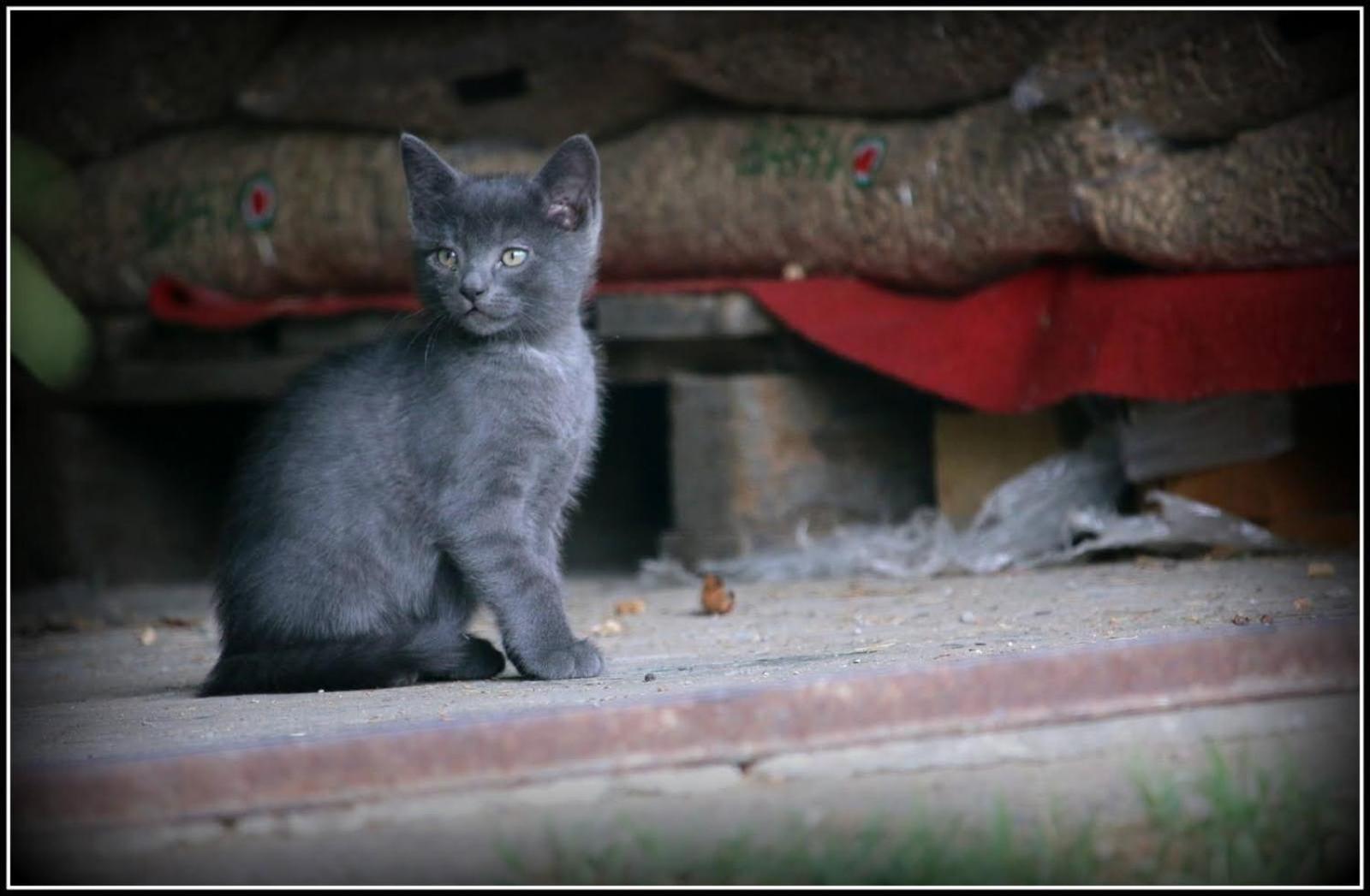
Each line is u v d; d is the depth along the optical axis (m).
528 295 7.15
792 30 10.81
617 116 12.29
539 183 7.27
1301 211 9.30
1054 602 8.31
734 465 11.42
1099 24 9.59
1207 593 8.09
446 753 4.63
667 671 6.66
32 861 4.29
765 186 11.49
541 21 11.72
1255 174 9.41
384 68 12.47
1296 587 8.13
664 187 11.91
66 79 13.56
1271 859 4.40
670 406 11.89
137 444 14.20
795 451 11.55
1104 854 4.38
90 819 4.38
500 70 12.09
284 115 13.17
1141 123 9.83
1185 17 9.34
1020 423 11.12
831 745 4.88
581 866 4.24
